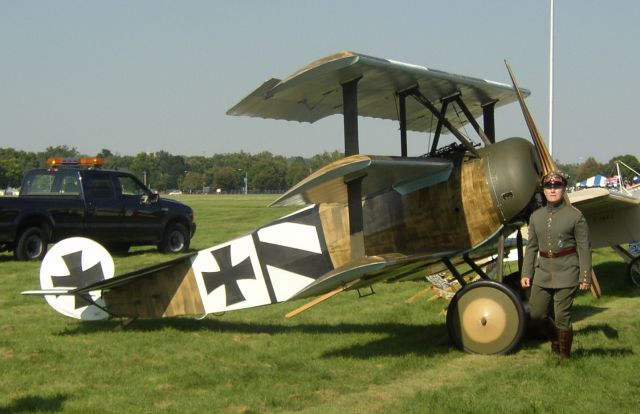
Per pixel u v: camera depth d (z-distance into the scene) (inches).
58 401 213.2
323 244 298.2
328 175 242.7
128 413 201.5
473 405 198.8
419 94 304.0
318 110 328.2
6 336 306.8
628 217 455.5
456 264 325.7
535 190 277.0
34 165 5295.3
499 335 263.6
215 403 207.9
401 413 196.2
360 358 262.1
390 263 248.5
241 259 310.3
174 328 320.5
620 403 198.4
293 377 235.9
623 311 366.9
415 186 289.0
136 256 645.3
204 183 5191.9
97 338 302.2
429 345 283.9
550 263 247.6
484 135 313.7
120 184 645.3
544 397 205.0
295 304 386.0
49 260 327.0
